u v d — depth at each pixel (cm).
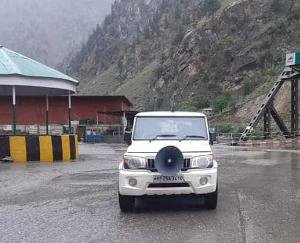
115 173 1667
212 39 10869
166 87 11969
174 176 915
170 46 14325
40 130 6188
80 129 6003
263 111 4384
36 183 1404
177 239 750
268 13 10181
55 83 2484
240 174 1591
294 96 4369
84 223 872
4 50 2495
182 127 1084
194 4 18275
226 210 964
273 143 3903
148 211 970
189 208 991
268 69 8675
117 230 816
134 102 14000
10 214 958
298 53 4100
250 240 736
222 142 4519
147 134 1068
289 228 809
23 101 6322
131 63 19275
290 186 1288
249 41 9788
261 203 1038
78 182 1423
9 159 2098
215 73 9831
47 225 859
